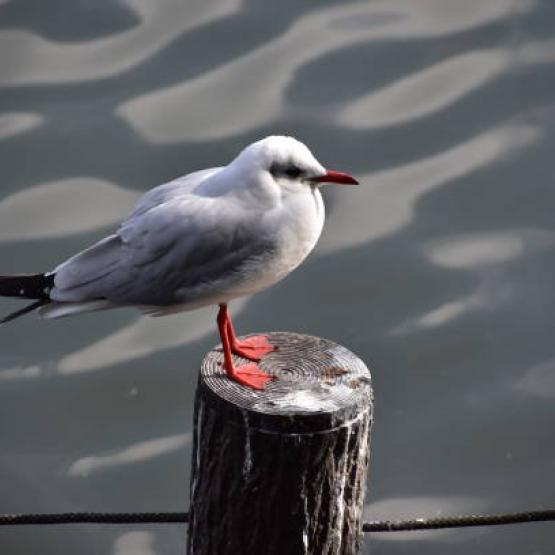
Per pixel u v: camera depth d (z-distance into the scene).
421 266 14.08
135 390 13.05
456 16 17.42
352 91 16.00
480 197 14.84
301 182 7.54
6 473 12.45
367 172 15.00
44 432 12.78
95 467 12.50
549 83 16.36
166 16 17.05
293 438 6.56
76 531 12.30
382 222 14.53
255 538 6.83
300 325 13.43
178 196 7.63
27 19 17.08
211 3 17.27
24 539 12.19
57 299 7.84
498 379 13.20
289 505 6.71
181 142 15.05
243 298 13.77
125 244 7.70
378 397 13.05
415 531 12.16
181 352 13.35
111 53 16.47
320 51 16.50
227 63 16.27
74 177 14.80
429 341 13.43
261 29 16.86
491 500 12.26
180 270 7.60
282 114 15.50
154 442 12.69
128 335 13.59
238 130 15.20
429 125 15.60
